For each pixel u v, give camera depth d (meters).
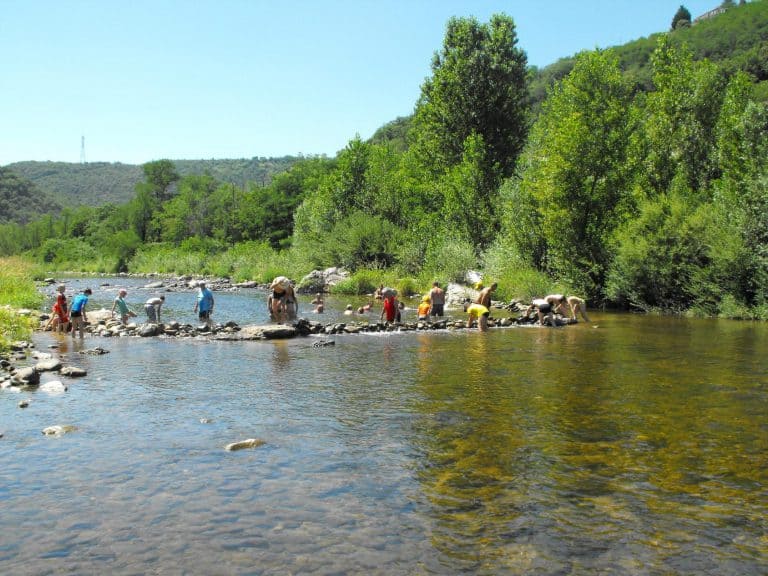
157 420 8.06
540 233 32.53
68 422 7.95
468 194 40.19
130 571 4.18
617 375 11.28
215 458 6.54
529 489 5.67
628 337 17.38
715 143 32.91
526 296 29.03
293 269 49.72
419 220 47.59
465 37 46.62
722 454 6.69
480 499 5.44
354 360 13.04
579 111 30.84
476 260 36.09
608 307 29.17
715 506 5.29
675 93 33.16
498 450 6.81
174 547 4.53
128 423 7.91
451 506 5.28
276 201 86.62
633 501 5.39
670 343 15.99
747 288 24.61
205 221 103.31
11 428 7.66
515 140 47.16
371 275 38.78
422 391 9.85
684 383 10.52
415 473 6.09
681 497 5.49
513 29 46.94
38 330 18.95
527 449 6.84
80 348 14.80
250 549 4.50
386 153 54.53
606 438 7.27
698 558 4.37
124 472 6.10
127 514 5.11
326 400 9.22
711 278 25.25
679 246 26.22
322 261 48.09
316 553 4.44
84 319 18.75
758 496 5.52
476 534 4.74
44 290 39.94
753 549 4.51
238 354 13.86
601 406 8.84
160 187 120.75
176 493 5.56
